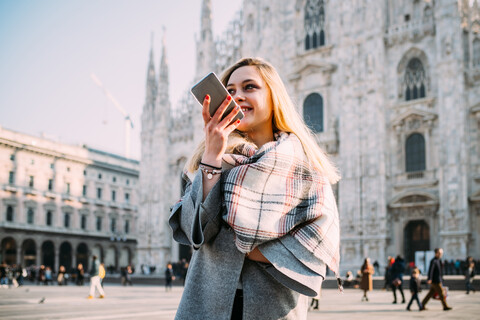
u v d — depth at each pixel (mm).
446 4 44688
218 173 2271
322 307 19312
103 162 85750
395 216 46000
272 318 2219
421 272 40125
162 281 50812
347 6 51094
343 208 48125
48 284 56500
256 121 2678
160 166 64312
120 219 88688
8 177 71250
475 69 43531
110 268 76000
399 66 48000
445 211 42594
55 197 77125
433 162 44625
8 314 16500
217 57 62312
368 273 23422
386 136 47375
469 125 43406
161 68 66750
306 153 2521
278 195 2221
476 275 38688
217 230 2270
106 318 14898
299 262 2176
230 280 2230
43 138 76812
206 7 63562
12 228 70562
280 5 57094
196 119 62562
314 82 52969
